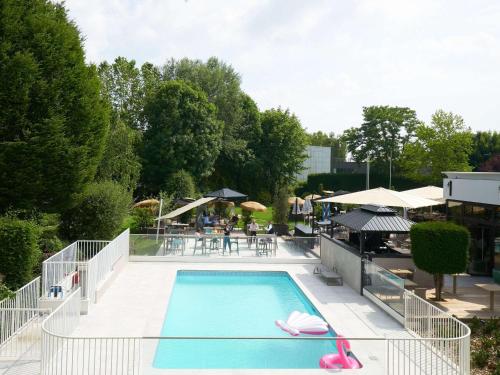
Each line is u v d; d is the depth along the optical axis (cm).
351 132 7038
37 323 1178
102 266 1641
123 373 912
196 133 4641
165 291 1664
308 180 6253
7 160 1806
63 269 1588
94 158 2169
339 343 998
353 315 1393
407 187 5753
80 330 1229
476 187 1933
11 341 1036
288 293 1788
